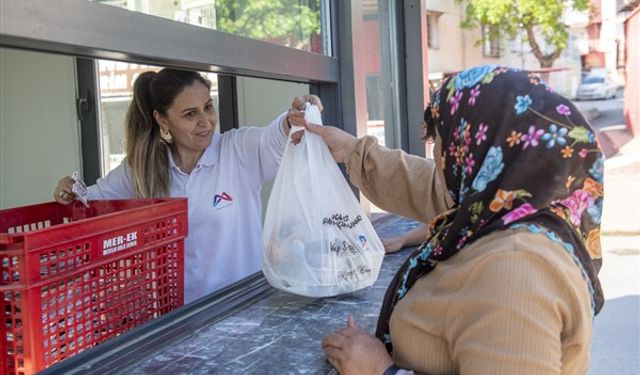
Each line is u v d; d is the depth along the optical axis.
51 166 3.76
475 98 0.98
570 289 0.87
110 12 1.04
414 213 1.51
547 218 0.92
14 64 3.71
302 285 1.42
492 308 0.86
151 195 1.92
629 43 12.62
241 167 1.98
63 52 1.04
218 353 1.16
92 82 3.63
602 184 0.96
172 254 1.46
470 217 0.96
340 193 1.49
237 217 1.96
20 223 1.54
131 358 1.13
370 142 1.53
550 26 12.62
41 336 1.12
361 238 1.49
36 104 3.75
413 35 3.09
